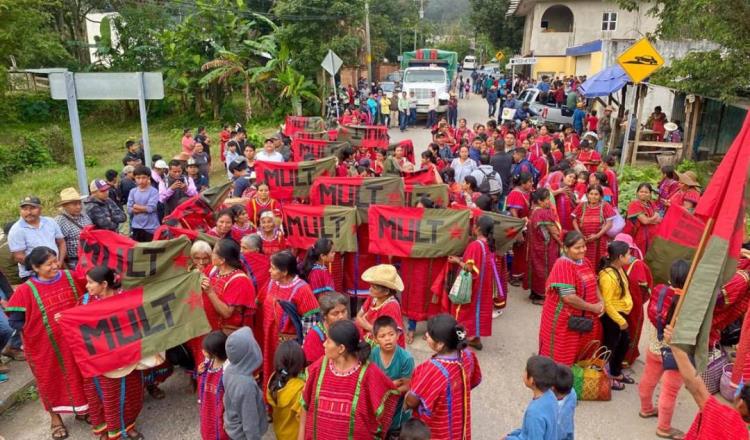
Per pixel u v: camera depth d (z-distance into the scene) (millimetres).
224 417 4582
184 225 8125
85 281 5750
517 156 11688
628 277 6305
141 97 10023
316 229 7551
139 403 5555
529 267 8719
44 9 29562
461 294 6734
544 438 3912
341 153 11461
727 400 5008
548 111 24203
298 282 5551
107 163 20391
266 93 29500
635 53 11336
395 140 24562
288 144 15156
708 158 17188
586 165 12070
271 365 5664
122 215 8727
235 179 10820
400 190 8164
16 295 5359
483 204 8031
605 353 6188
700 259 3176
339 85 32156
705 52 14352
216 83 28625
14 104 27656
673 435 5469
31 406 6363
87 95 9750
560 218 8797
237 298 5711
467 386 4246
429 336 4168
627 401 6156
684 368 3297
